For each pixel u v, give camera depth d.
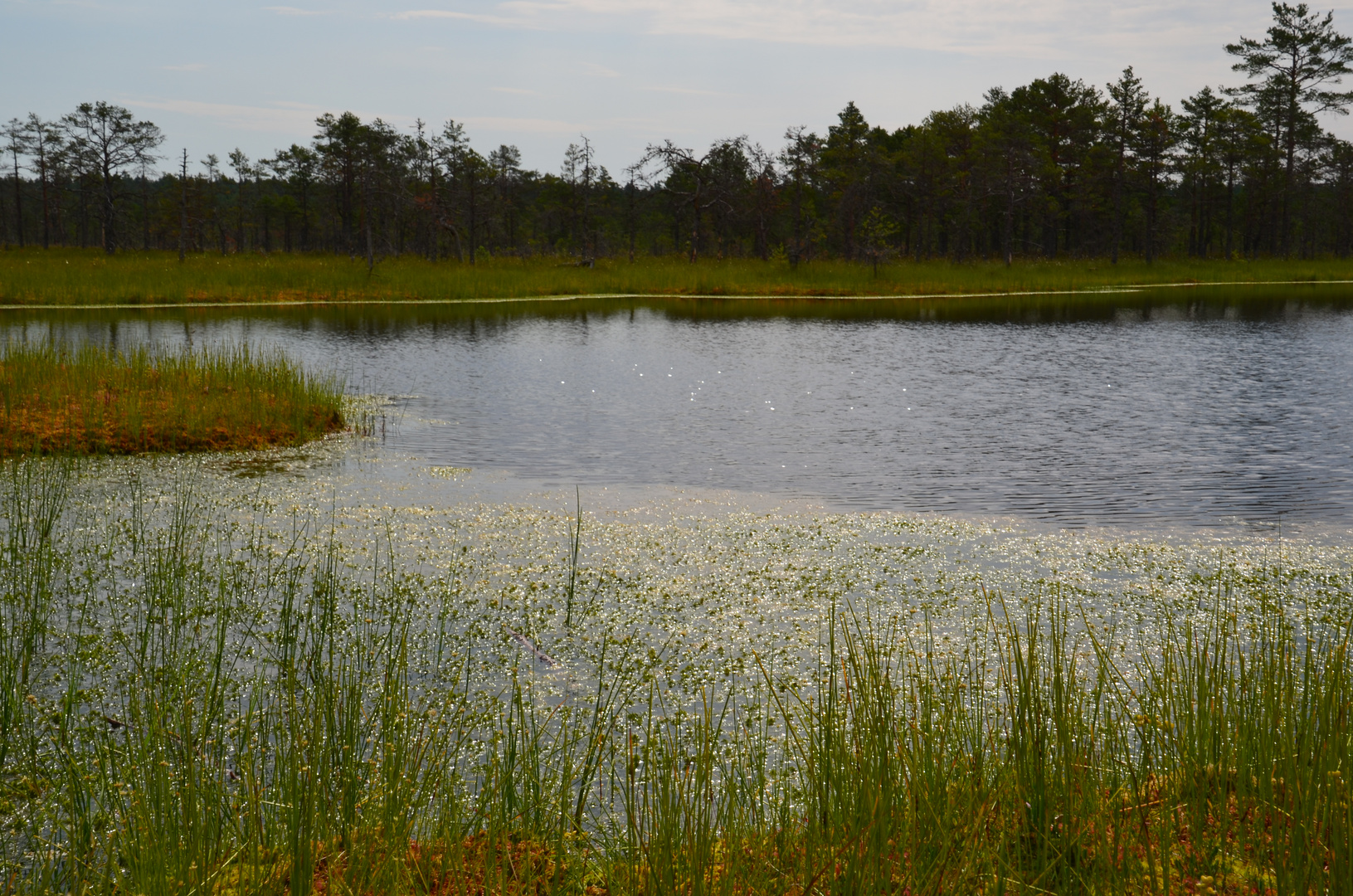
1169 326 31.78
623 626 6.97
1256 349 25.42
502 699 5.66
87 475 11.42
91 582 7.53
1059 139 80.19
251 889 3.29
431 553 8.72
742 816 3.60
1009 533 9.52
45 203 92.88
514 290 44.34
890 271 54.78
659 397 18.34
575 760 4.82
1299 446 13.70
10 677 5.20
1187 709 4.20
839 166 83.25
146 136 79.12
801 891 3.20
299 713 5.14
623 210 91.94
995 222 83.69
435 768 4.31
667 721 5.38
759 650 6.52
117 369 15.77
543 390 19.03
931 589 7.84
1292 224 88.75
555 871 3.33
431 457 13.12
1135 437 14.49
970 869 3.13
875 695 4.21
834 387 19.45
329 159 70.06
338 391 18.30
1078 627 6.95
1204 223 81.12
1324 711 3.74
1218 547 9.05
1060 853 3.20
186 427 13.45
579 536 9.30
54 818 4.23
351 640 6.51
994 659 6.22
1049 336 28.94
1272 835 3.29
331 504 10.43
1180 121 76.00
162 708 4.93
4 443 12.32
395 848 3.41
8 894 3.61
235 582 7.63
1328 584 7.93
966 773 3.79
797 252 57.00
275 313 34.75
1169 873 3.13
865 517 10.14
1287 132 79.56
